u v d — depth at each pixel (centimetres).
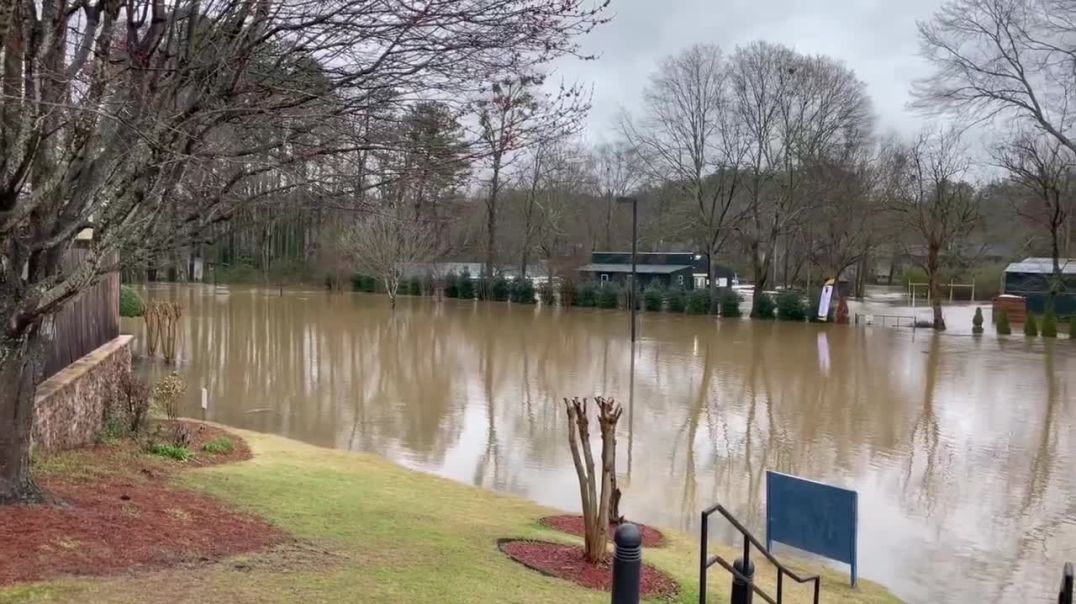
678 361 2817
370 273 5203
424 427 1695
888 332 3906
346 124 639
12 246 585
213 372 2405
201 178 764
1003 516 1136
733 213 5350
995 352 3130
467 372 2502
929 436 1656
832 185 4453
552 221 5797
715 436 1641
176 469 944
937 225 4125
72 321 1096
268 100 608
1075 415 1886
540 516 1005
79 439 1004
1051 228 4147
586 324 4203
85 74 619
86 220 623
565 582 650
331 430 1656
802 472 1368
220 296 5709
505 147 649
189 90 644
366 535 714
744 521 1098
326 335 3497
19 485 622
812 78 4872
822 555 841
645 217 7169
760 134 4759
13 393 615
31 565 499
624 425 1733
